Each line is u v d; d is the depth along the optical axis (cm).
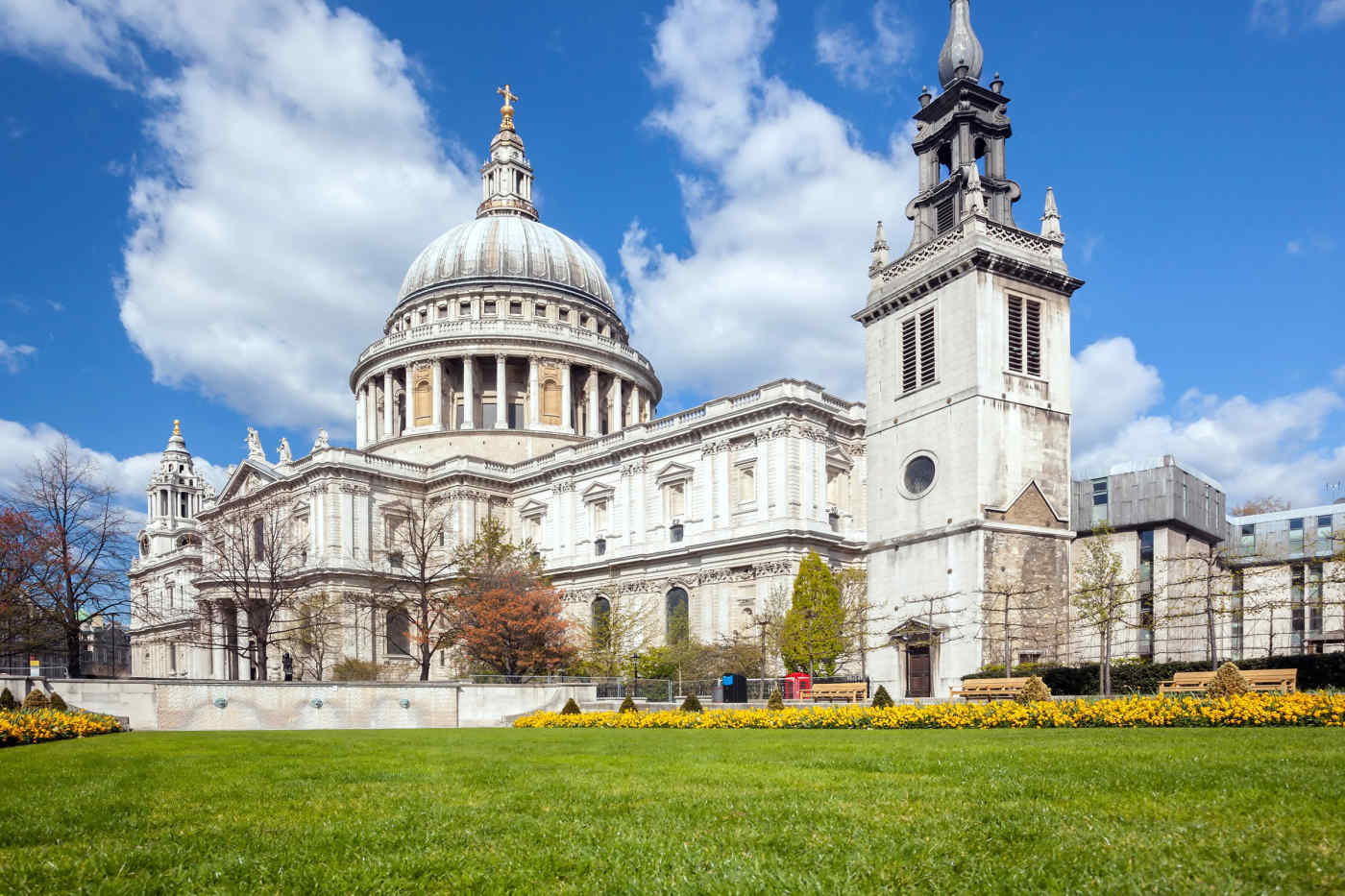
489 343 11000
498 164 13362
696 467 7975
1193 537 6950
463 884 825
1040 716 2906
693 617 7706
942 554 4831
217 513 10775
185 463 15800
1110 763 1486
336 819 1158
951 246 5050
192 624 10312
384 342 11425
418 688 5097
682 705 4500
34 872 900
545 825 1068
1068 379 5144
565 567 8806
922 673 4891
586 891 784
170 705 4541
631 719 3978
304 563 9194
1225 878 735
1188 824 923
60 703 4078
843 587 6619
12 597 5866
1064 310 5191
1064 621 4856
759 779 1457
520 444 10638
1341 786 1129
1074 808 1059
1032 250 5084
